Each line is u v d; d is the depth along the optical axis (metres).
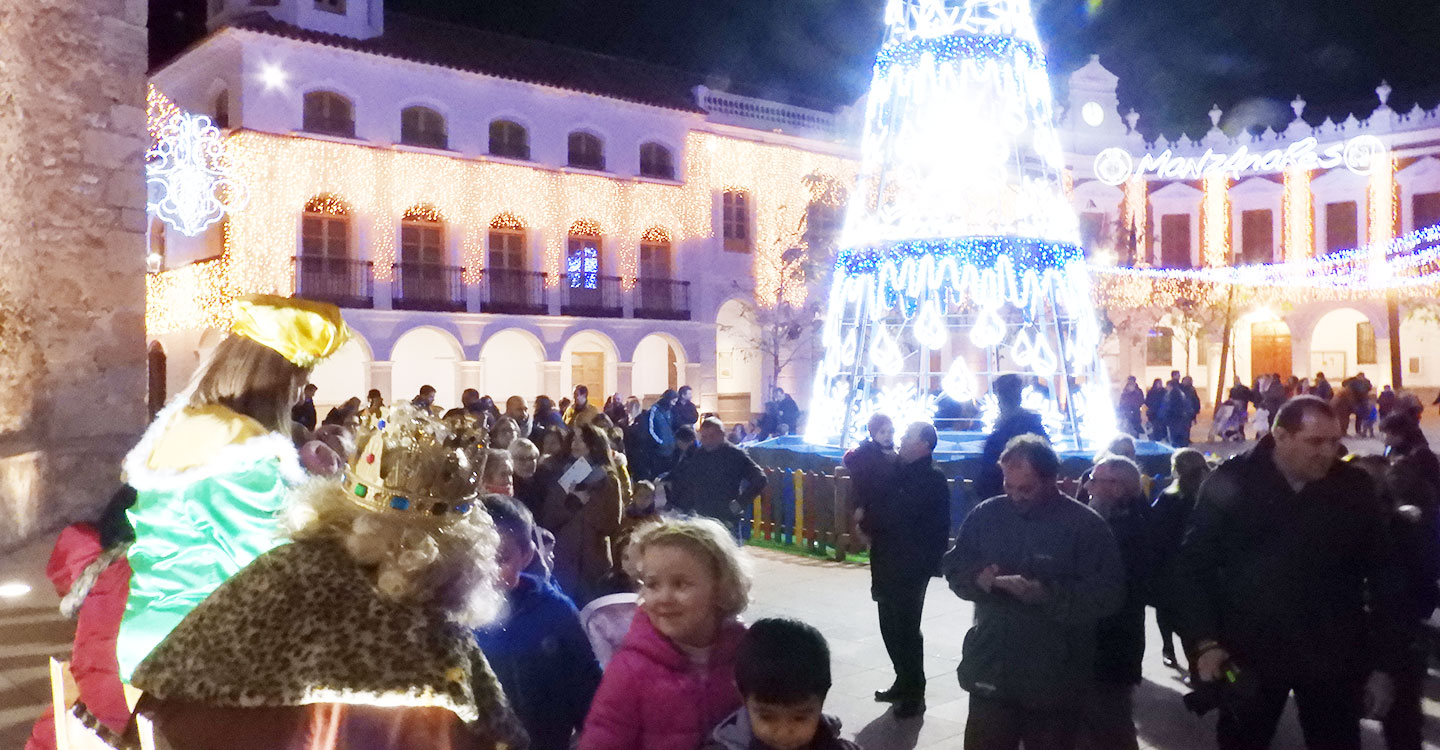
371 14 28.33
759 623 2.46
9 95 13.12
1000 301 12.91
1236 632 4.08
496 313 28.52
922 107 13.41
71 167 13.90
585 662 3.50
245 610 1.80
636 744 2.64
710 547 2.69
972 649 4.34
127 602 2.83
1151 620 9.01
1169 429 26.02
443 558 1.85
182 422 2.64
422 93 27.53
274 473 2.61
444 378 28.86
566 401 23.42
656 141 31.59
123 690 2.83
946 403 15.06
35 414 13.48
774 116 34.03
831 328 14.15
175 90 27.64
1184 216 39.12
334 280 26.11
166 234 28.97
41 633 7.80
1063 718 4.23
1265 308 37.44
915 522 6.32
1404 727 4.75
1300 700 4.11
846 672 7.19
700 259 32.22
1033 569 4.19
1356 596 4.03
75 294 13.95
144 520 2.63
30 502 12.27
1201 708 5.36
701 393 32.25
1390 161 35.91
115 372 14.29
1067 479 11.40
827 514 12.09
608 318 30.47
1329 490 4.01
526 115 29.28
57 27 13.73
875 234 13.31
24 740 5.60
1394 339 33.66
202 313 26.11
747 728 2.44
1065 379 13.16
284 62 25.38
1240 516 4.09
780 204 33.94
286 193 25.39
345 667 1.73
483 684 1.90
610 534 6.48
